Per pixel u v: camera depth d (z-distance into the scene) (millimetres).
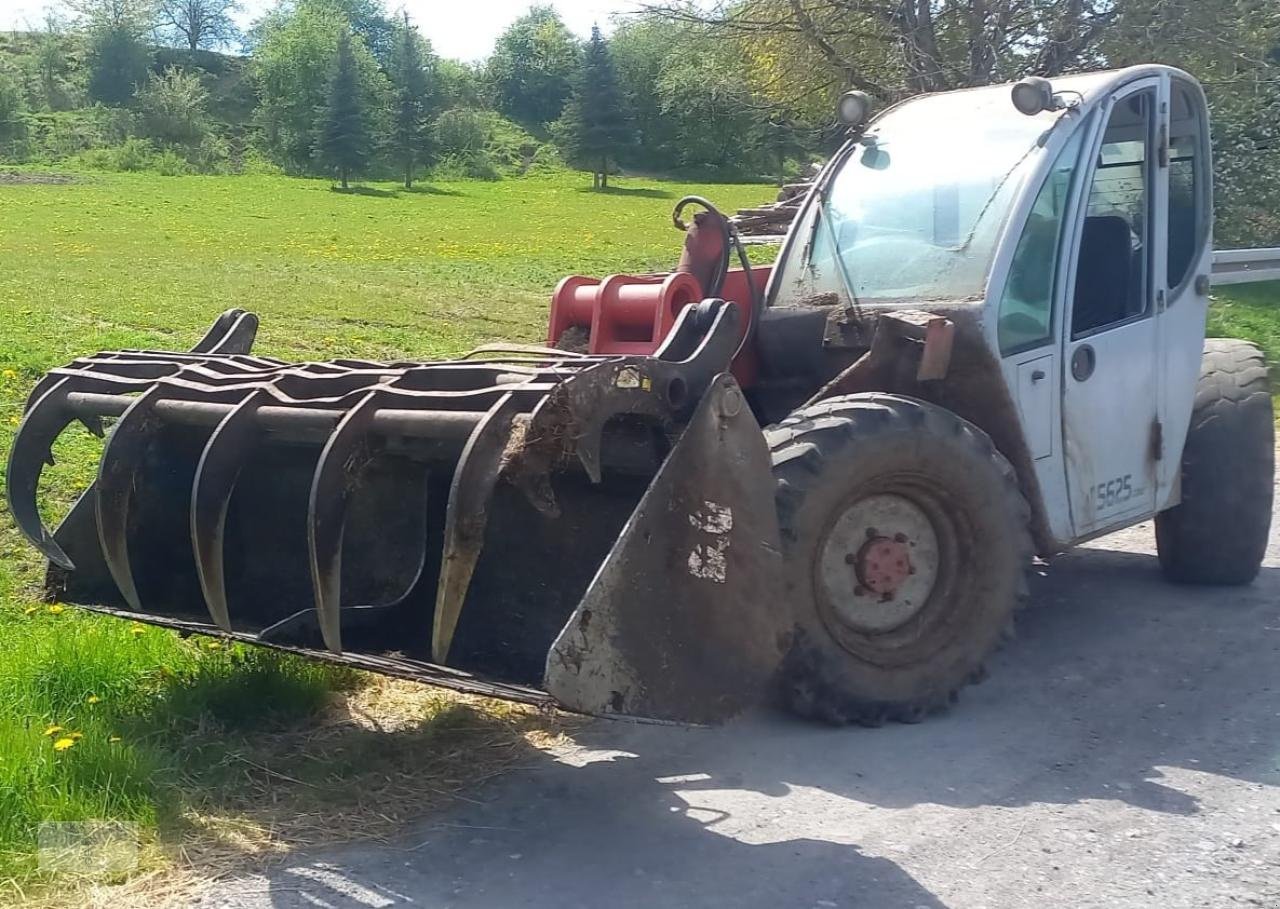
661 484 4199
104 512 4902
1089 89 5887
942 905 3775
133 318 14742
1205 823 4289
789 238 6254
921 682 5164
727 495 4375
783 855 4090
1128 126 6020
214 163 71062
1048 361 5598
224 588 4730
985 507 5219
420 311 17531
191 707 5145
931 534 5250
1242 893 3842
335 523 4367
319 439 4656
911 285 5668
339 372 5035
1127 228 6047
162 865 4020
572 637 3957
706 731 5109
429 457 4453
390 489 5270
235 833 4246
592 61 72812
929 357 5176
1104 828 4254
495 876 3979
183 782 4578
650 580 4168
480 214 48594
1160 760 4809
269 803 4469
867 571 5059
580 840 4219
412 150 70062
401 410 4387
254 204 46906
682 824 4324
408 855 4117
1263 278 9430
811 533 4828
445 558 4086
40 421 5195
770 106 21250
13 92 73438
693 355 4492
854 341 5594
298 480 5355
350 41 71000
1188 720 5191
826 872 3973
